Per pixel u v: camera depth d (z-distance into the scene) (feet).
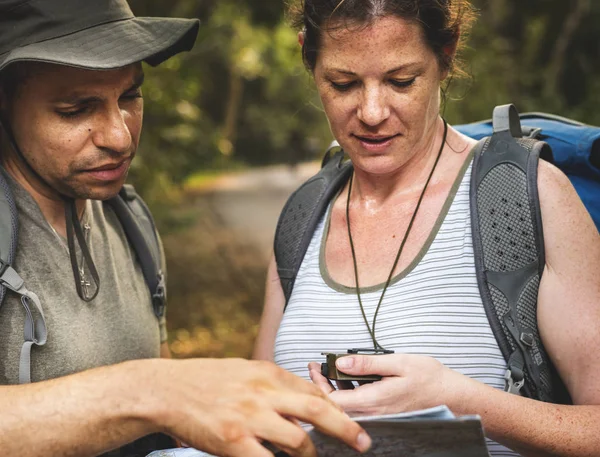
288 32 29.68
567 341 4.83
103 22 5.34
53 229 5.70
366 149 5.27
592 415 4.63
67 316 5.57
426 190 5.47
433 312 5.03
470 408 4.44
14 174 5.63
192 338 20.58
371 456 3.76
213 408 3.58
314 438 3.70
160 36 5.44
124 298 6.12
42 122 5.24
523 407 4.55
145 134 18.67
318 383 4.54
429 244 5.21
